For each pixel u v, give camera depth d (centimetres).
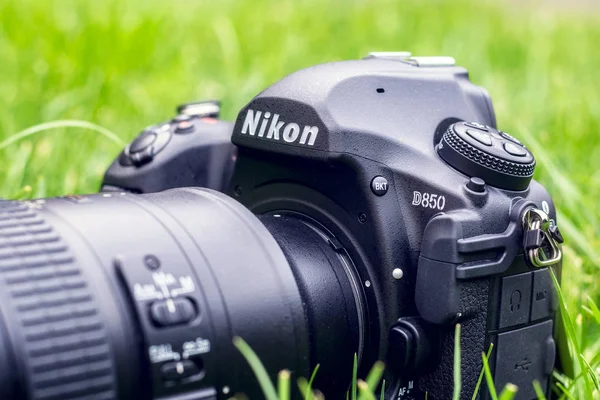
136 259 36
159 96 85
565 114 79
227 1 132
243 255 38
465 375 41
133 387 35
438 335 41
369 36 115
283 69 95
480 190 40
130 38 97
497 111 76
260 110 43
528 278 41
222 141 47
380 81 42
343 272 41
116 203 38
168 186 46
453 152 41
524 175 41
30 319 34
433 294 40
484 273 40
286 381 35
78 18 105
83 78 84
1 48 92
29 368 34
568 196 58
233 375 36
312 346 39
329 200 42
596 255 54
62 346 34
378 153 41
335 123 41
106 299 35
